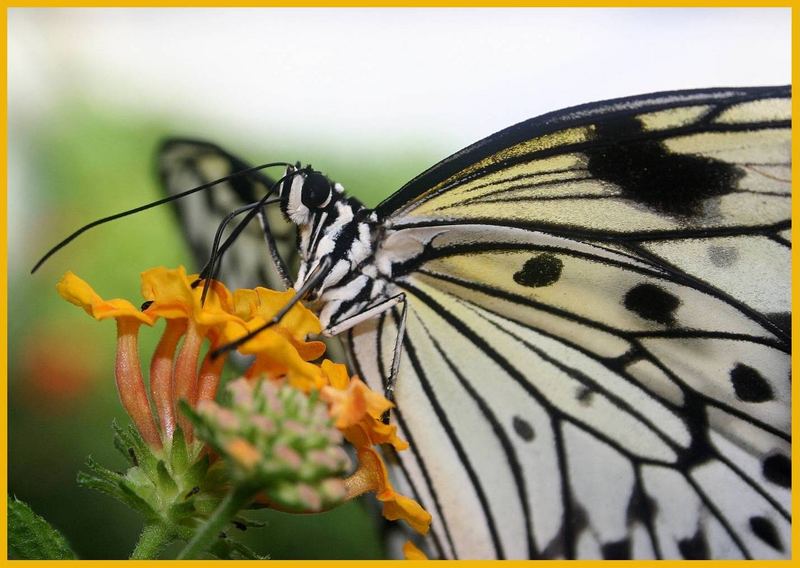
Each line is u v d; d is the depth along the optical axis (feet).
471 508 0.86
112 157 1.07
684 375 0.84
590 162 0.82
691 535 0.85
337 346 0.86
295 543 0.97
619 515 0.86
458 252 0.84
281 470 0.72
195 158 0.88
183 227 0.89
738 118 0.81
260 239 0.87
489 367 0.85
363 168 1.15
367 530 0.97
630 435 0.85
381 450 0.86
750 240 0.82
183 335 0.78
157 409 0.77
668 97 0.81
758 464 0.84
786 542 0.84
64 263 1.05
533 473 0.86
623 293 0.84
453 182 0.83
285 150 1.15
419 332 0.85
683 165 0.82
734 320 0.83
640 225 0.83
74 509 0.97
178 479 0.76
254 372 0.76
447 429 0.86
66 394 1.00
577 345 0.85
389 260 0.84
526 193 0.83
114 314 0.76
